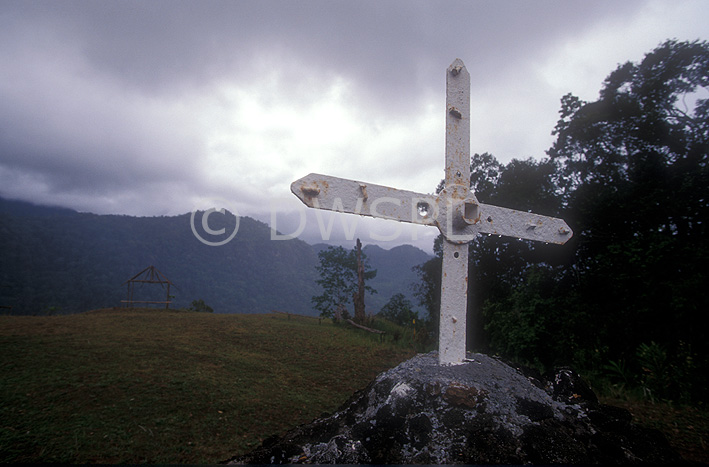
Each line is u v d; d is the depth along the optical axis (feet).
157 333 37.88
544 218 10.32
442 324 9.18
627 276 28.35
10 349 27.37
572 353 30.14
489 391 8.07
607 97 35.91
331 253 76.54
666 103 33.01
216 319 51.26
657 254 26.99
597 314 31.12
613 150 35.86
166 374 23.89
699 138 29.60
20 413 16.89
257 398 21.34
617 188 33.30
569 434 7.68
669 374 19.07
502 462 6.79
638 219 30.94
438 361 9.28
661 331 26.91
